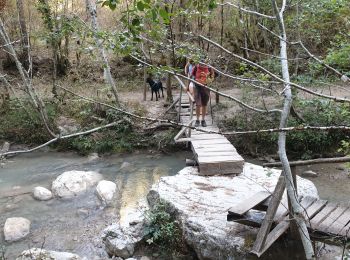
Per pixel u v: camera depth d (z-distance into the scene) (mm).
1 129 12250
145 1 2383
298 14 8430
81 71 16906
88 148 11625
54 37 12609
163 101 14398
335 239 4641
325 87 9969
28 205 8250
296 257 5152
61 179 8992
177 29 9492
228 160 7891
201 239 5883
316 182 9234
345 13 7402
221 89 14617
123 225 6793
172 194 7070
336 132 10258
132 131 12062
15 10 16938
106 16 14930
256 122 11141
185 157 11273
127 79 17641
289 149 10750
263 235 4816
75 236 7020
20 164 10812
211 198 6867
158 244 6480
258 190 7125
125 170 10398
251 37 14336
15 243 6816
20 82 15820
